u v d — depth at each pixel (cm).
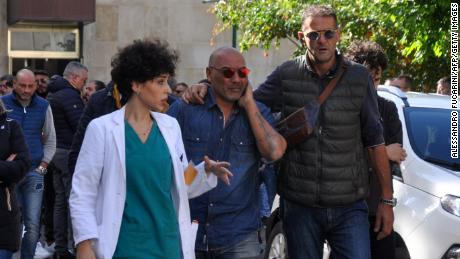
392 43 1817
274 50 3005
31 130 1219
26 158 938
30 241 1200
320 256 768
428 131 962
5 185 923
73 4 2642
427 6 1236
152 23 2984
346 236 748
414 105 1005
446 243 849
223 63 696
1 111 939
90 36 2931
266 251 1088
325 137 744
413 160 919
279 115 780
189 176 617
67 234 1290
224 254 702
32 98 1227
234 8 2200
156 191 588
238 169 705
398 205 904
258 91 774
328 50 736
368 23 1814
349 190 748
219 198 695
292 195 754
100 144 588
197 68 3016
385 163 765
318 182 745
